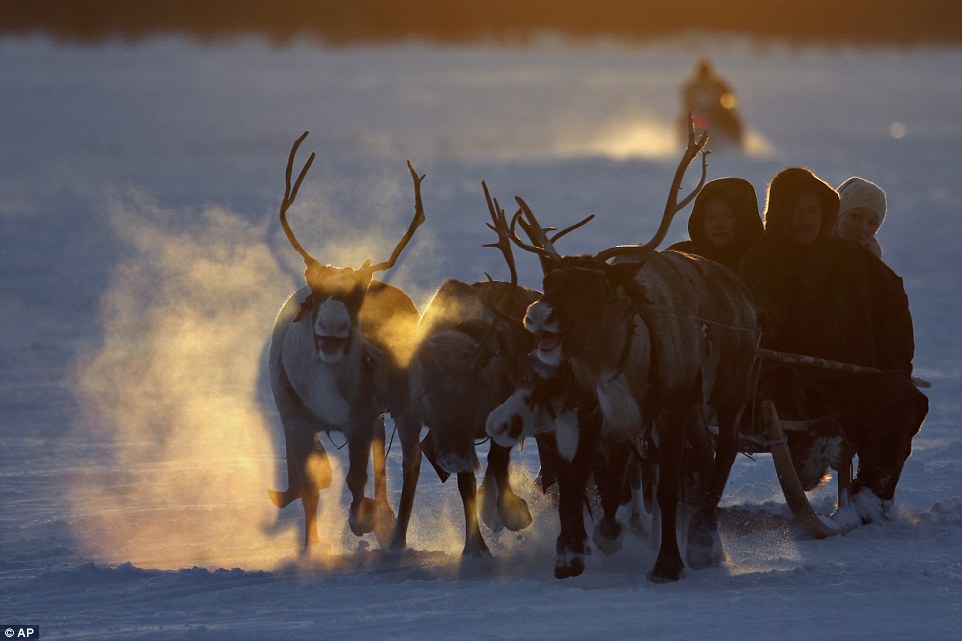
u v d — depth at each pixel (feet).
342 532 117.19
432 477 137.59
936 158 514.27
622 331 91.71
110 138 587.68
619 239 317.63
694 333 98.43
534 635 79.71
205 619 86.12
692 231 124.57
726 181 123.34
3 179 444.96
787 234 118.11
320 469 107.86
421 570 100.42
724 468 104.99
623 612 85.15
